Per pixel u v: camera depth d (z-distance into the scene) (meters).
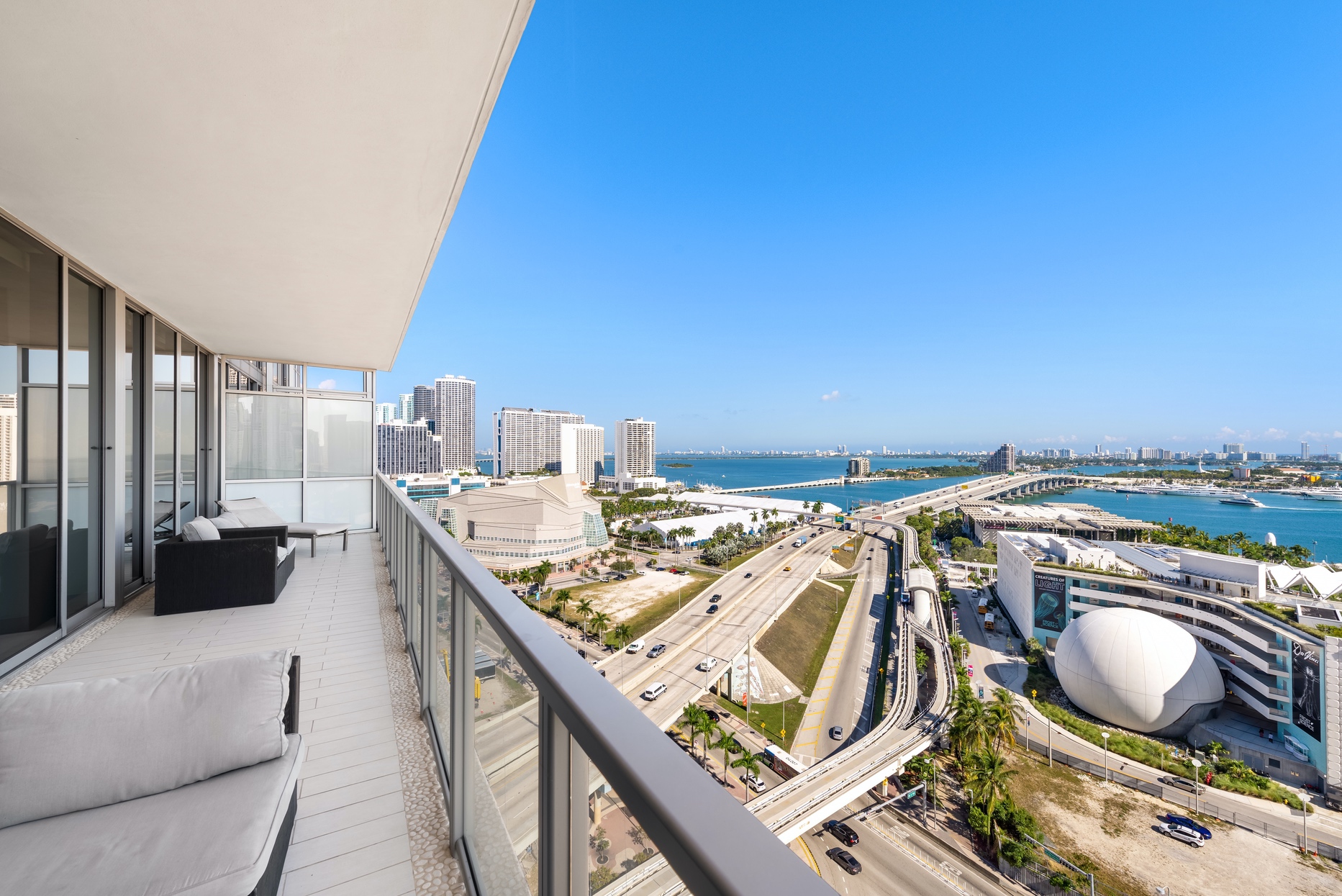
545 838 0.86
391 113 2.15
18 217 3.03
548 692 0.77
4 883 1.09
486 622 1.41
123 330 4.26
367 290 4.29
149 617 4.11
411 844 1.81
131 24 1.66
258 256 3.59
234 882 1.13
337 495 7.99
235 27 1.69
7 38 1.69
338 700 2.86
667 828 0.41
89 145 2.32
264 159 2.45
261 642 3.64
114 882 1.10
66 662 3.27
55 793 1.29
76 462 3.81
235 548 4.37
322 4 1.62
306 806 2.00
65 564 3.62
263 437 7.47
